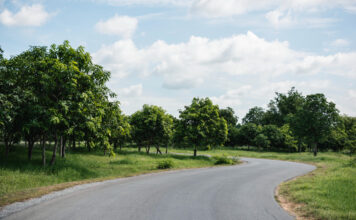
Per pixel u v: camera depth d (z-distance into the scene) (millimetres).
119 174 15539
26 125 12273
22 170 12773
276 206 7516
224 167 22109
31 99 12609
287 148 64688
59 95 14047
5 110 11562
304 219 6262
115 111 17344
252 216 6238
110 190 9117
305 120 43406
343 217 6352
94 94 14742
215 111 34469
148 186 10383
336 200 8422
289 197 9211
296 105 72812
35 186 10148
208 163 27203
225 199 8281
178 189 9898
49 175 12672
